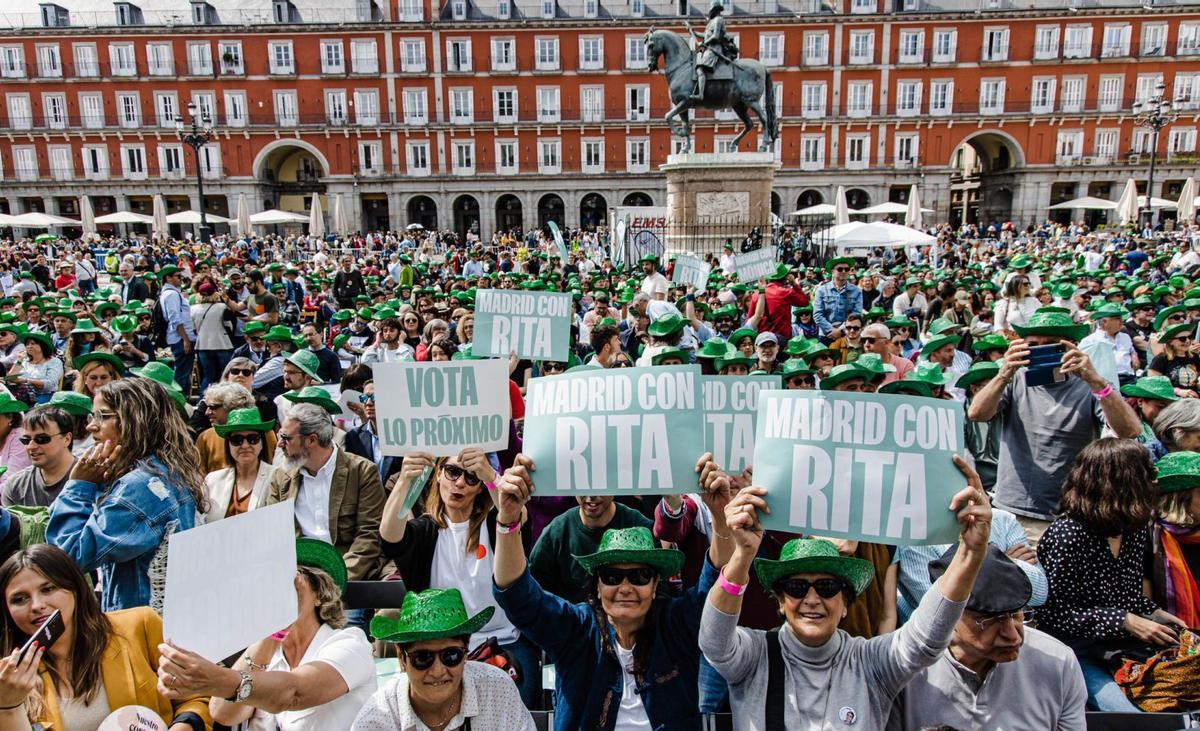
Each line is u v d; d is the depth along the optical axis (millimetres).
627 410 3383
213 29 53094
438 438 4172
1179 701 3531
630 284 15648
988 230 44344
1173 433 4816
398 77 53969
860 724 2912
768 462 3105
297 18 54500
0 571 3074
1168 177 52750
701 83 20469
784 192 54500
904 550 4109
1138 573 3986
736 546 2994
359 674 3287
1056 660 3117
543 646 3322
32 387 8016
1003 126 53094
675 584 4305
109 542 3785
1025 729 3041
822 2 53438
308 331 9438
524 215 55781
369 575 5016
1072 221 53594
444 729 3082
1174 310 9117
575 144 54875
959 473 2953
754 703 3018
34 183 54469
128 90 53875
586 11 54156
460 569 4348
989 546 3074
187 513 4113
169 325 12203
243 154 54812
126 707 3020
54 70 53625
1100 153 53062
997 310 10867
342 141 54781
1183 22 51594
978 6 53312
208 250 30844
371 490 5191
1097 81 52438
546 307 6742
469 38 53781
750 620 3992
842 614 2965
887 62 52656
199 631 2826
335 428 6648
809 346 8227
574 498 5184
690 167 20719
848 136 53625
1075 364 4945
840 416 3055
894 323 9305
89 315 11195
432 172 55281
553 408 3455
